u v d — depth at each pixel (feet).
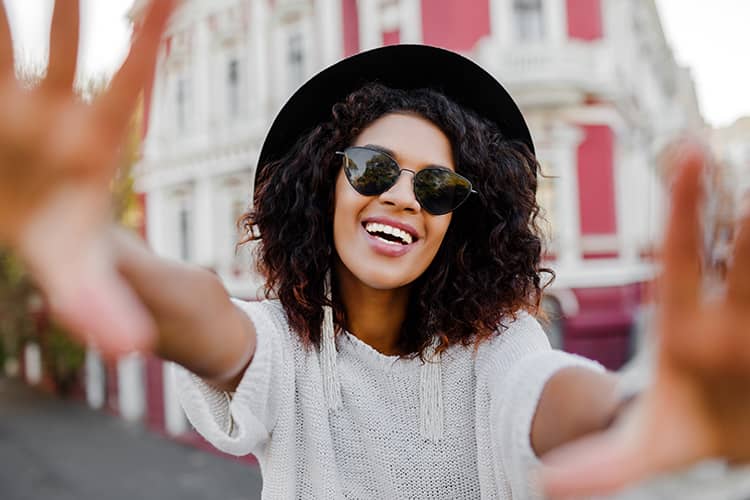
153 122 42.88
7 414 45.57
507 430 3.04
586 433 2.54
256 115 37.19
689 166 1.49
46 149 1.43
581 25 31.86
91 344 1.37
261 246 4.83
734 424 1.50
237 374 3.43
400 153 4.13
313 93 4.73
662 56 58.03
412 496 3.95
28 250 1.42
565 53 30.50
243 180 37.76
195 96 41.27
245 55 38.27
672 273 1.52
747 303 1.48
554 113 31.19
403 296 4.25
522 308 4.41
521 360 3.30
